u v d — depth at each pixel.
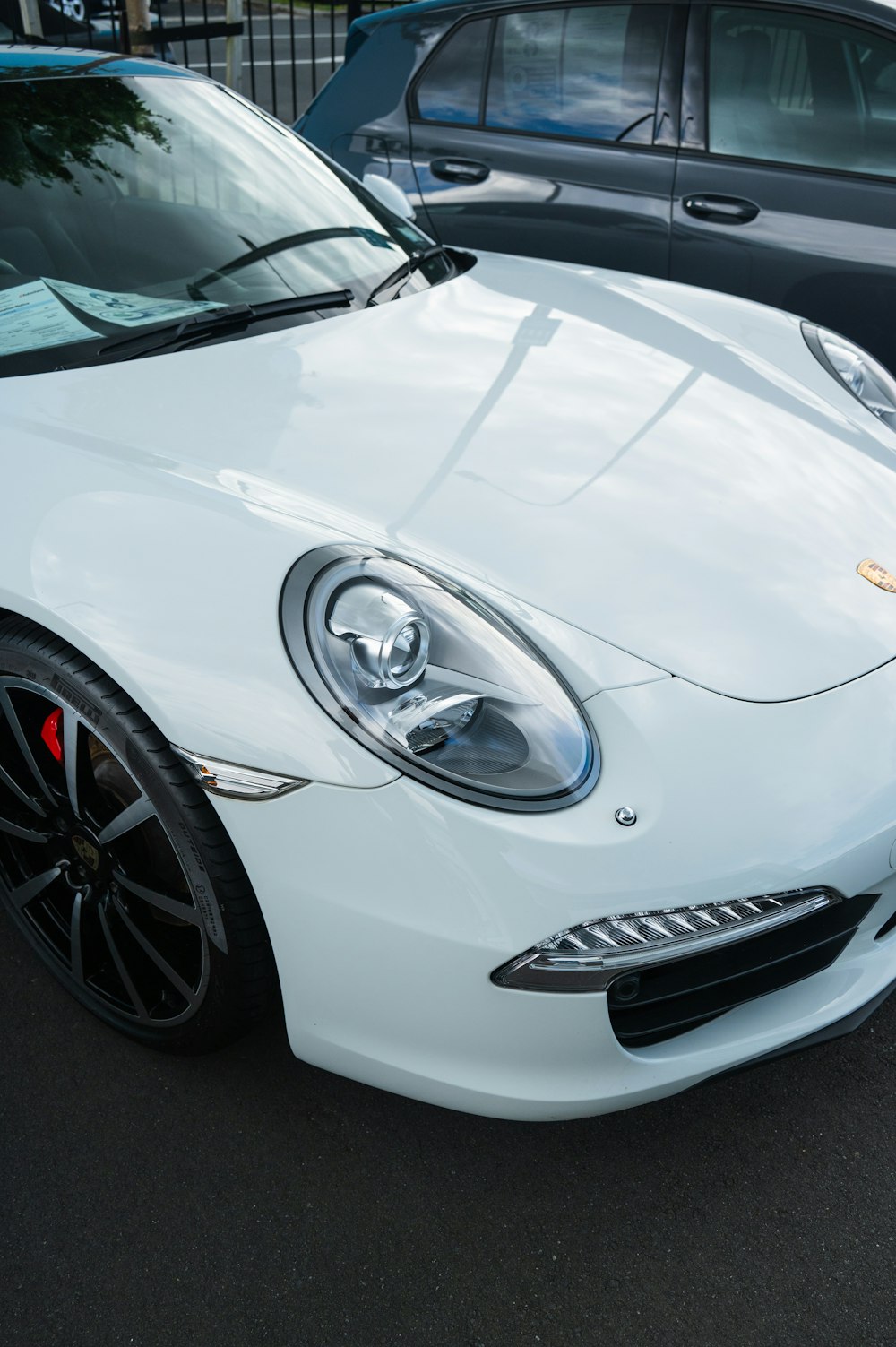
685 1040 1.54
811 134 3.27
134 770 1.54
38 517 1.61
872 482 1.98
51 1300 1.49
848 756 1.49
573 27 3.55
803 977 1.61
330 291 2.27
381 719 1.41
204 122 2.55
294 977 1.51
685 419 2.03
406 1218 1.61
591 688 1.48
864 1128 1.75
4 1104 1.76
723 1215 1.62
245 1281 1.52
